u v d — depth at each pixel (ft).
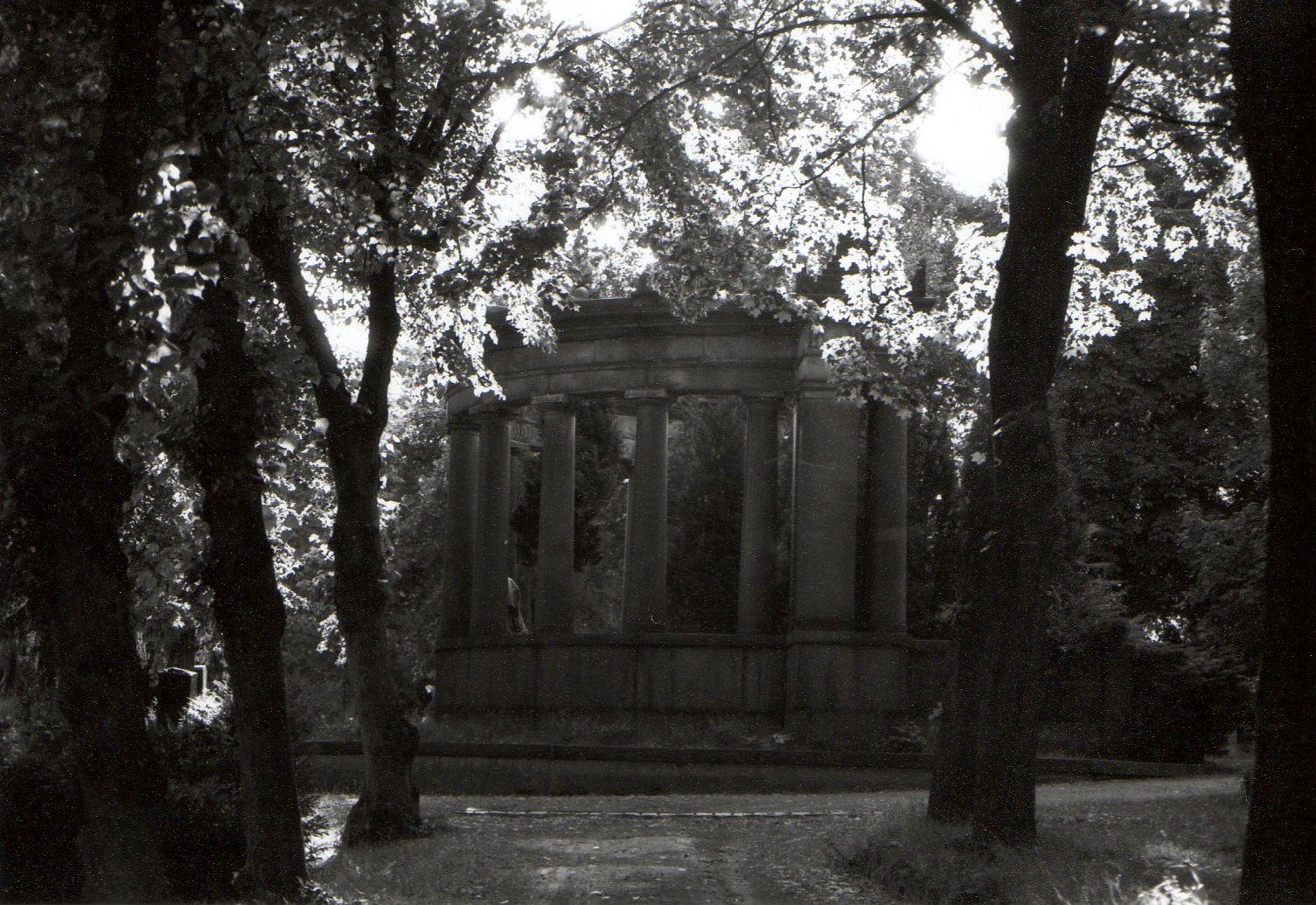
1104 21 54.70
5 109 47.73
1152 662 125.39
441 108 69.92
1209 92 66.44
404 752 71.51
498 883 54.44
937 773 63.72
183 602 81.30
